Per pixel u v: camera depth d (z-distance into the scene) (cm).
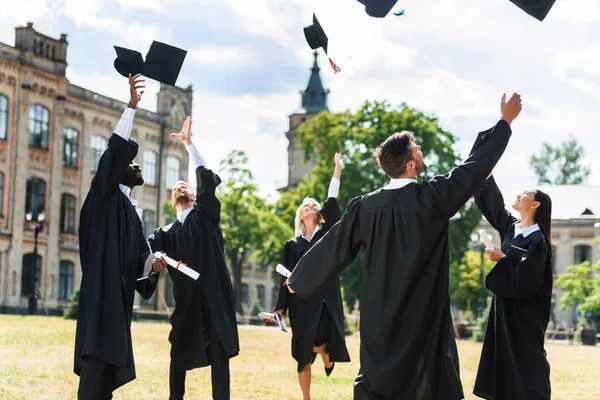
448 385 534
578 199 7738
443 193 536
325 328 868
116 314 645
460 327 3859
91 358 627
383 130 5031
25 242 4700
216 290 799
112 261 656
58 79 4962
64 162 5100
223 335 786
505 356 652
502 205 700
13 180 4656
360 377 549
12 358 1180
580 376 1302
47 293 4831
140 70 738
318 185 5350
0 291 4525
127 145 666
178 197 838
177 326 795
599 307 4931
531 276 636
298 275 589
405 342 539
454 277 5388
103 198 665
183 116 6034
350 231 568
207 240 809
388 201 552
